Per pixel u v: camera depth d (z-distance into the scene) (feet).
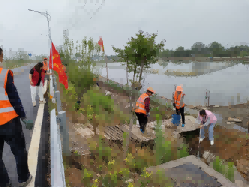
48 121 15.30
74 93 24.11
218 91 50.85
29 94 25.49
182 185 10.59
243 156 17.03
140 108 17.12
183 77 83.15
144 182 10.56
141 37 20.08
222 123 26.23
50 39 17.94
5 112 6.64
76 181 9.82
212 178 11.25
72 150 12.42
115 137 15.87
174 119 20.97
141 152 14.01
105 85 44.24
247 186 12.14
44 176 8.59
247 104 36.29
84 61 27.73
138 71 22.44
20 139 7.25
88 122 17.88
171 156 14.19
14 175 8.39
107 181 10.23
